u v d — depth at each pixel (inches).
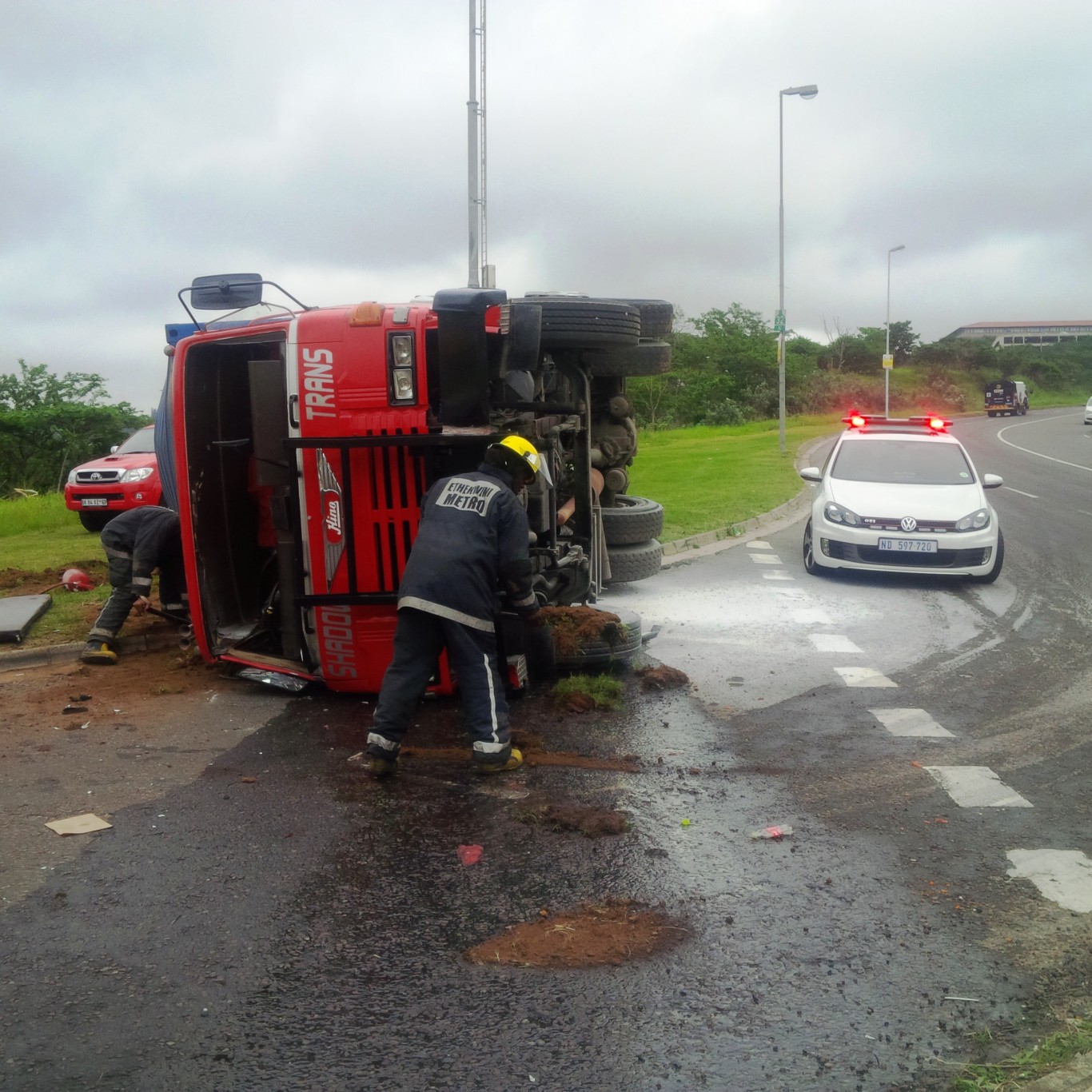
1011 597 424.8
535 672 270.1
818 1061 123.0
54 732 247.8
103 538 316.5
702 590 432.1
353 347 249.4
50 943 150.1
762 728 251.6
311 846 183.3
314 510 257.8
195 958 146.0
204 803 203.5
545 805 200.5
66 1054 124.0
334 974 142.1
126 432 1471.5
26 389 1544.0
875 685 290.8
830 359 3759.8
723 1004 134.6
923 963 144.9
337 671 266.4
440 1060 123.0
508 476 223.0
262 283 271.7
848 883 169.8
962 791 211.2
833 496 467.5
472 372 238.7
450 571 209.6
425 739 240.4
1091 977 141.6
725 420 2495.1
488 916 158.2
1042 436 1845.5
